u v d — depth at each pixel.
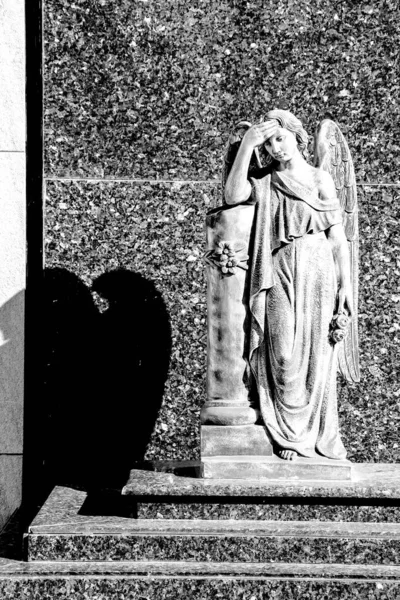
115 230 5.88
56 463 5.92
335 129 5.15
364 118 5.88
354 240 5.21
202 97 5.88
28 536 4.58
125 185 5.87
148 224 5.87
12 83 5.84
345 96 5.88
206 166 5.88
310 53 5.88
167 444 5.88
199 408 5.88
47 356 5.91
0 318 5.88
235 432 4.86
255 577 4.41
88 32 5.87
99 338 5.90
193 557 4.52
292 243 4.82
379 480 4.86
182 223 5.88
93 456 5.91
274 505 4.68
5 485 5.91
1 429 5.90
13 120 5.84
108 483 5.66
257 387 4.91
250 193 4.86
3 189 5.85
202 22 5.87
